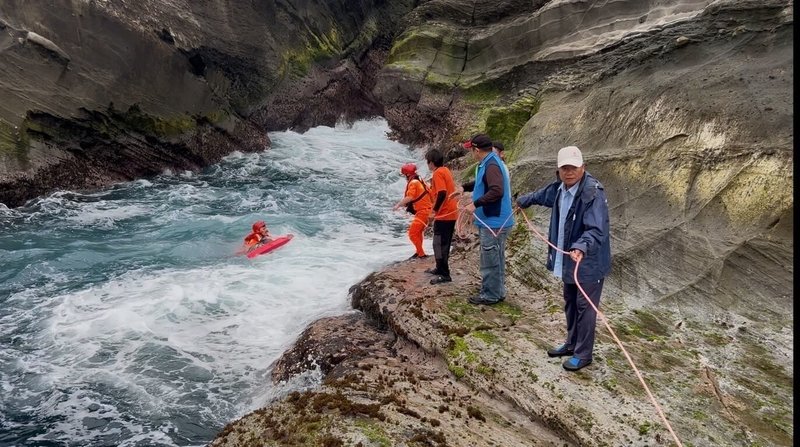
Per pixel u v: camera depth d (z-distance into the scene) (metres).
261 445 4.36
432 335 5.76
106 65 12.18
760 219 6.16
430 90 16.97
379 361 5.67
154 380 5.87
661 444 4.09
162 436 5.14
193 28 14.09
